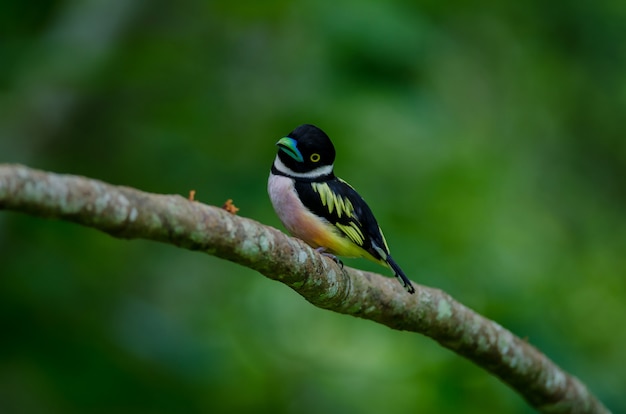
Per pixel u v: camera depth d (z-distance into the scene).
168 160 12.77
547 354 11.82
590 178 17.34
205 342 11.02
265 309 13.88
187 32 13.60
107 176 12.95
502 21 16.34
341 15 12.33
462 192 14.14
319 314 13.99
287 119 12.59
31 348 9.69
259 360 13.36
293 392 13.21
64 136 12.86
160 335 10.55
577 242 16.84
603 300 16.14
